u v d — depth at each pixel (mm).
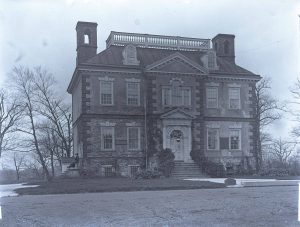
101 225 11617
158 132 39000
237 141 42250
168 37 44281
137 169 38719
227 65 44062
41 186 26297
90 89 38438
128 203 16109
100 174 37688
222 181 29344
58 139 59844
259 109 53719
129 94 39375
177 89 39875
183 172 37312
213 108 41719
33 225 11852
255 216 12664
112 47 41781
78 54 41625
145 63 40719
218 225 11328
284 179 30797
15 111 54375
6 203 17125
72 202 16938
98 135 38250
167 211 13820
